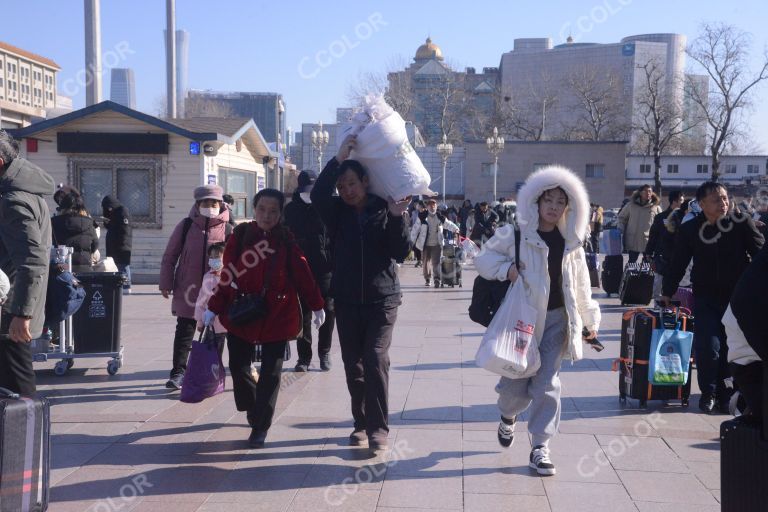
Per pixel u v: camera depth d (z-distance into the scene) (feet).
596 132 229.04
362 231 17.44
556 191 16.06
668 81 191.72
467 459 16.97
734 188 163.32
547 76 260.83
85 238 31.73
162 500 14.65
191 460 16.92
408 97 171.53
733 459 11.10
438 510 14.20
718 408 21.01
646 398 21.11
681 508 14.33
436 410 20.97
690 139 242.99
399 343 31.63
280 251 18.20
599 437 18.66
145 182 55.72
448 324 37.11
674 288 21.54
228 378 25.14
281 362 18.10
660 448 17.81
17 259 14.73
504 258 16.29
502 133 232.53
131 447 17.81
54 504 14.40
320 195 17.48
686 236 21.03
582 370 26.35
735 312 10.80
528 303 16.06
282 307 18.08
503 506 14.39
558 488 15.29
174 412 20.86
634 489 15.25
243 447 17.84
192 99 197.57
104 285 25.25
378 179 17.48
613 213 149.38
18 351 15.47
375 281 17.37
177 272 23.54
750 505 10.91
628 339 21.47
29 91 249.75
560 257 16.33
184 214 55.83
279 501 14.61
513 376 16.03
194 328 23.62
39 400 12.41
